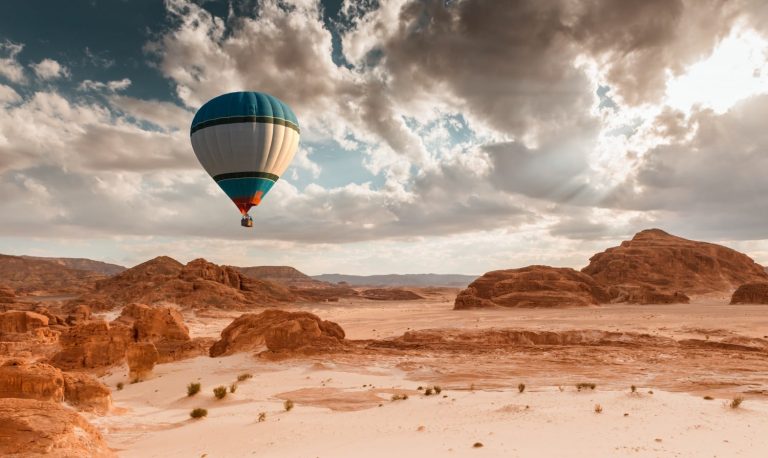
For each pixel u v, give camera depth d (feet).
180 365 172.55
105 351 170.60
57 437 61.72
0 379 92.94
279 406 105.40
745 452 57.21
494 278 552.82
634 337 227.40
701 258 629.51
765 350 196.44
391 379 140.77
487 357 179.01
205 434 81.51
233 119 185.68
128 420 95.81
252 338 194.08
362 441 68.54
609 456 55.36
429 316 426.92
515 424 74.28
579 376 139.74
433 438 67.21
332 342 192.65
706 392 108.17
